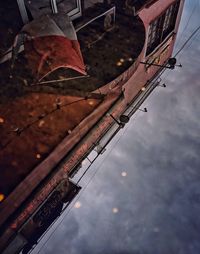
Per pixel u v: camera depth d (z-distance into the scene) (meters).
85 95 9.31
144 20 12.39
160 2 12.86
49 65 8.28
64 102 9.19
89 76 9.53
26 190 7.92
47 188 9.33
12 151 8.15
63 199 11.20
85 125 8.99
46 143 8.31
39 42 8.39
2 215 7.64
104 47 10.44
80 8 10.52
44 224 10.99
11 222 7.84
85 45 10.48
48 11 9.60
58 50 8.38
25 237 10.34
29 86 9.39
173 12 14.91
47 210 10.59
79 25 10.20
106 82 9.37
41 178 8.31
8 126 8.66
